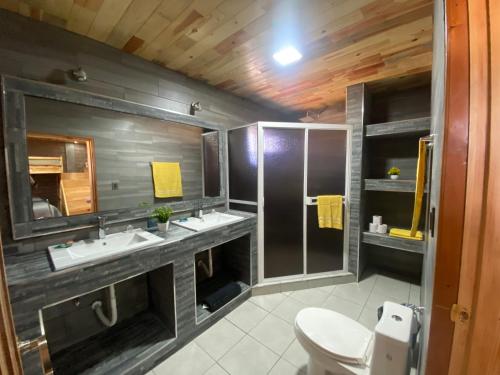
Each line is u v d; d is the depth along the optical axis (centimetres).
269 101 296
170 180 204
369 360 102
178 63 191
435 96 89
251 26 142
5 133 120
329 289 238
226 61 187
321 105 315
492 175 37
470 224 39
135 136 178
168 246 150
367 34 150
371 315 195
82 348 151
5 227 124
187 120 212
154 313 185
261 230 230
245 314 197
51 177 137
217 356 153
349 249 252
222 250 263
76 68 148
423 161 98
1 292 41
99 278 118
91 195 156
